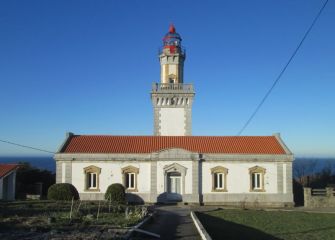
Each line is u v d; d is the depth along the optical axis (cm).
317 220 3491
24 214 2903
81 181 4569
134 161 4594
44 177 5275
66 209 3231
